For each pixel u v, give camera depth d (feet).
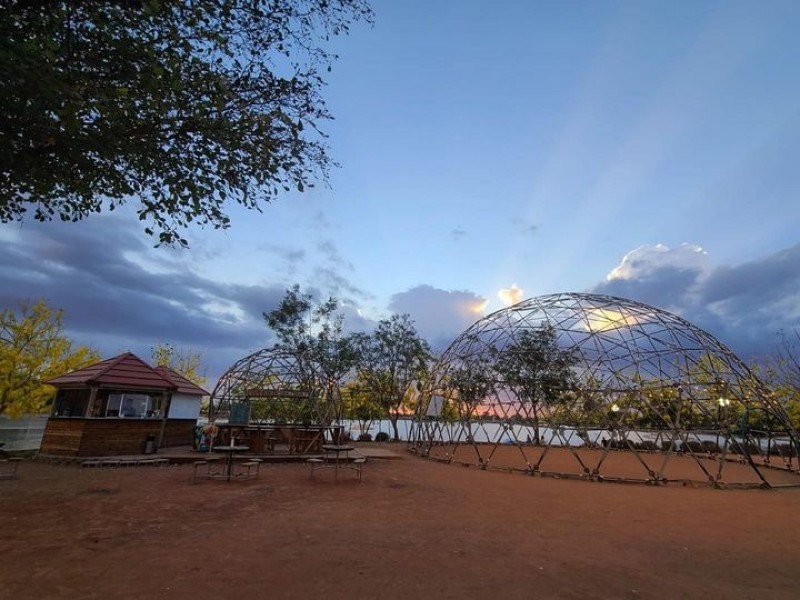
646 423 82.74
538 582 19.27
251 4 24.64
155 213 24.44
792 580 20.76
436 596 17.34
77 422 56.08
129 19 20.93
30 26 18.78
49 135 19.67
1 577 18.03
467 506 35.17
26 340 65.98
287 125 24.56
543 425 64.23
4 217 26.20
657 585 19.57
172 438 68.23
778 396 82.02
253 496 36.27
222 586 17.60
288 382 79.71
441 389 74.69
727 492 45.55
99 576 18.37
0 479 42.14
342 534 25.76
